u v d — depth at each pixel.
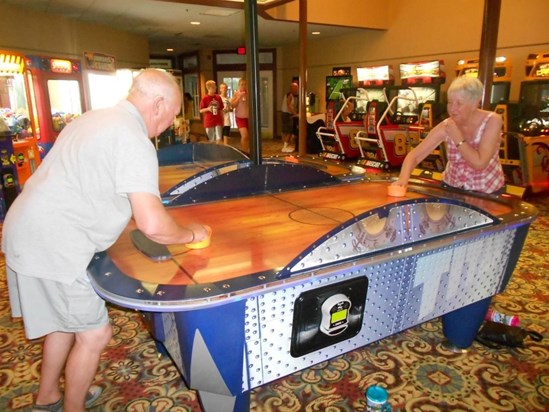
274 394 1.95
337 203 2.15
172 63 15.45
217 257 1.45
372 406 1.56
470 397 1.91
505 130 5.68
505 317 2.41
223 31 9.52
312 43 11.57
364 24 9.09
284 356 1.38
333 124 8.44
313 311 1.37
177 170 3.30
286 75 12.84
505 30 7.29
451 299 1.83
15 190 4.85
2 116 4.96
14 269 1.44
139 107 1.46
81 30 7.87
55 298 1.44
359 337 1.55
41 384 1.76
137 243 1.52
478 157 2.11
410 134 7.33
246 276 1.25
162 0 5.48
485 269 1.90
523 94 6.32
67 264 1.40
